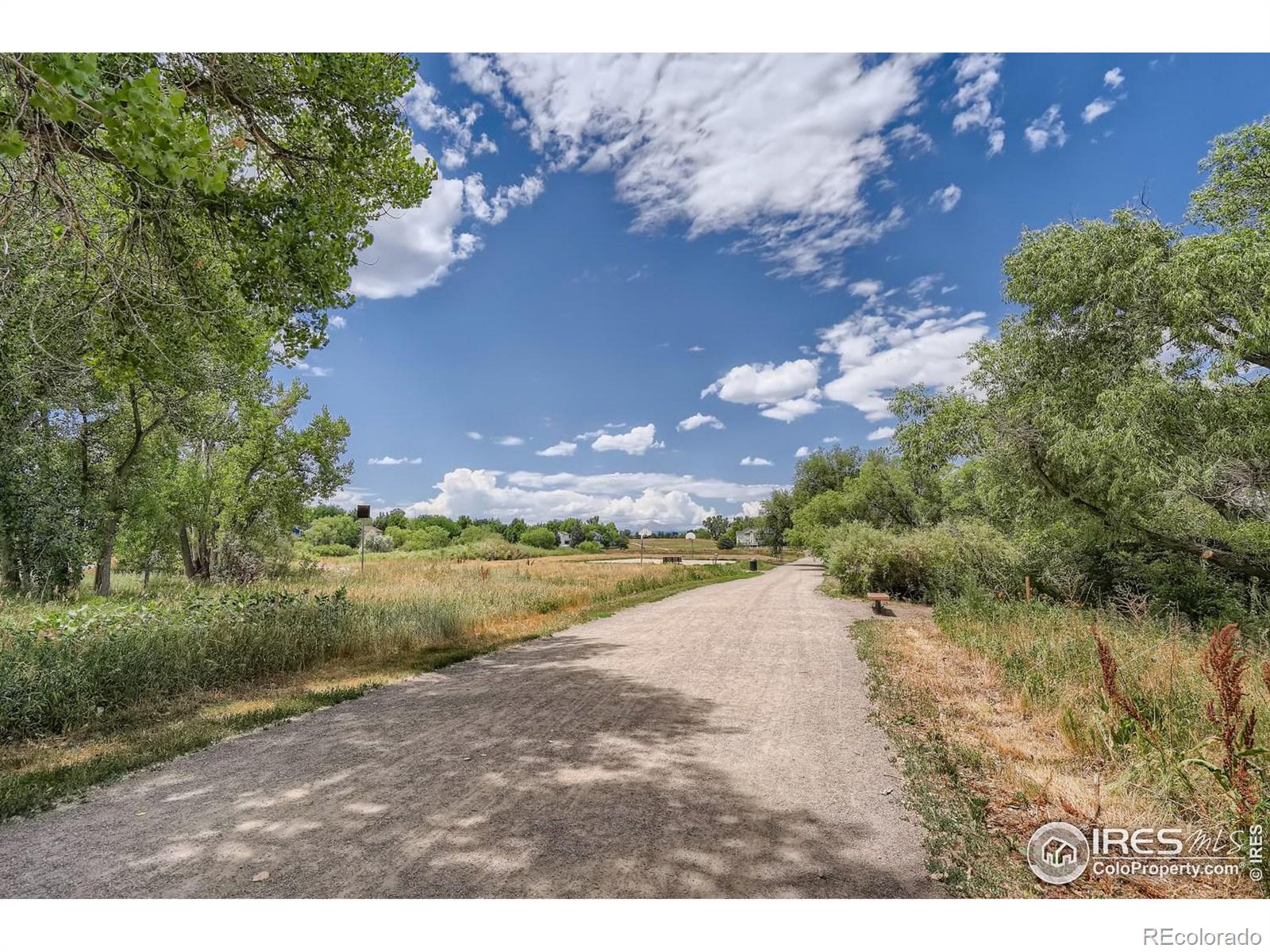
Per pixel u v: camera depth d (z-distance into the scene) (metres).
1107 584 14.36
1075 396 13.91
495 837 3.96
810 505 53.50
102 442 19.45
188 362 11.50
